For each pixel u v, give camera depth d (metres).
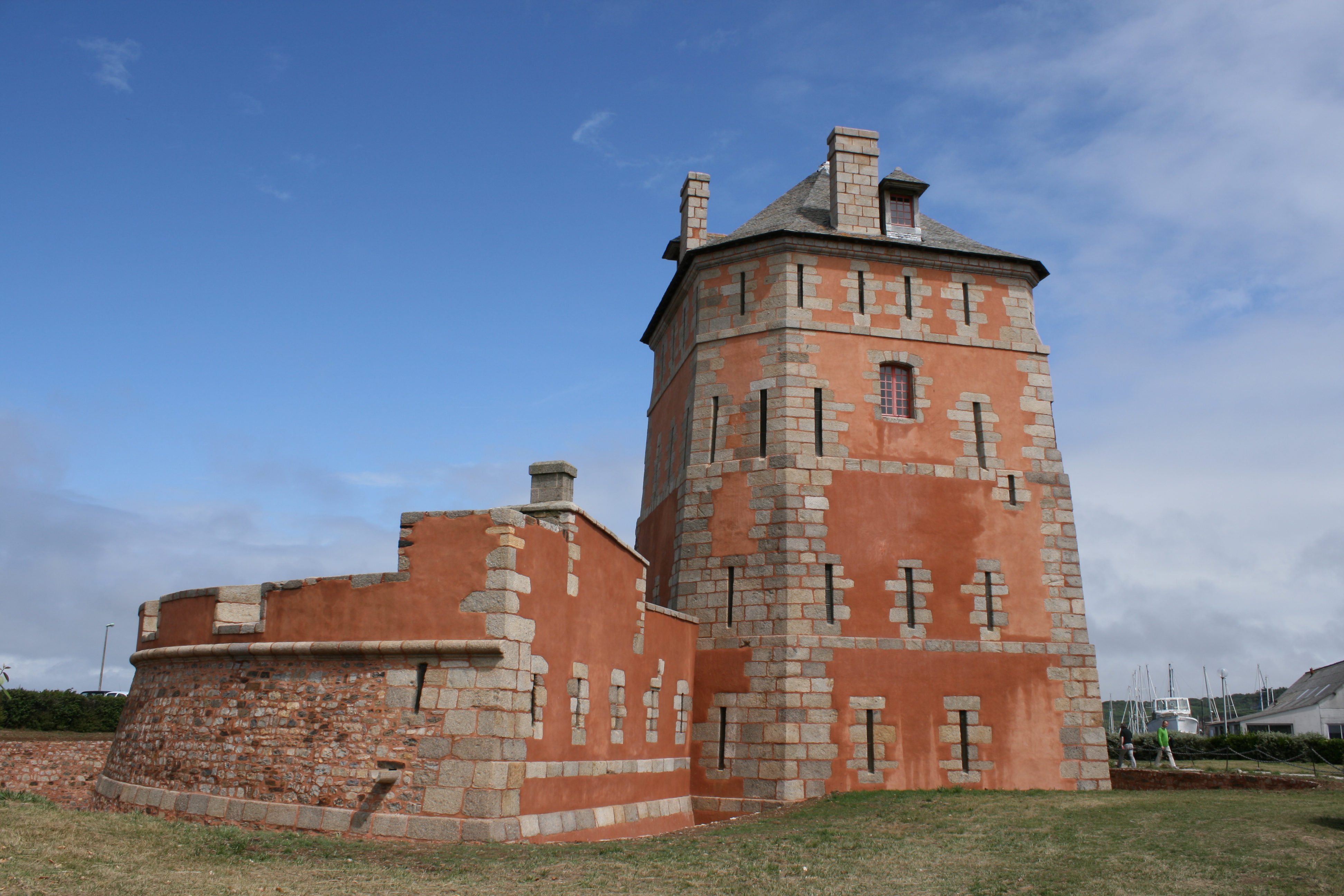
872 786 21.39
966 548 23.47
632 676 19.30
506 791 14.23
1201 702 98.06
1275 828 14.02
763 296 24.77
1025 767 22.22
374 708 14.96
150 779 17.58
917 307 25.05
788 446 23.33
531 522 15.62
